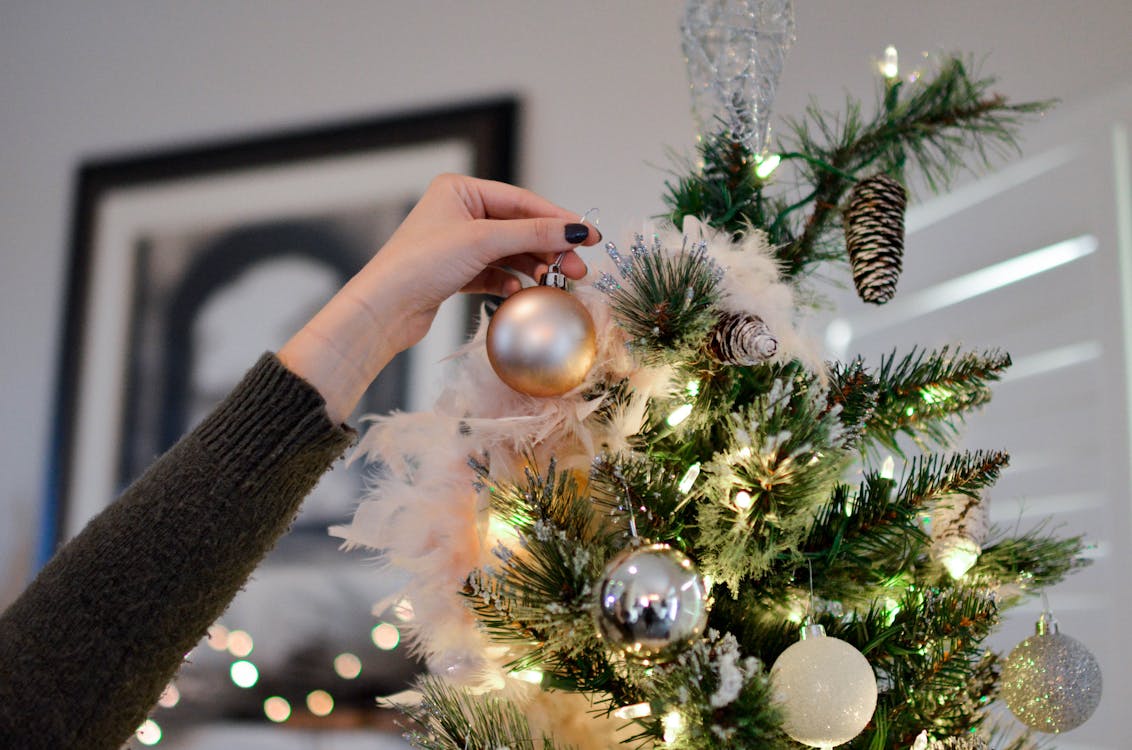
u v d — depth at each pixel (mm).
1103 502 1757
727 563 942
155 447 2367
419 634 1026
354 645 2057
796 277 1101
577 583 920
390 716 2014
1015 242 1974
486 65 2342
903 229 1061
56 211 2615
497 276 1091
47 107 2689
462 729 964
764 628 976
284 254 2373
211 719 2084
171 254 2451
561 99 2260
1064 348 1866
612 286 976
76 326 2471
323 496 2123
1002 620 1052
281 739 2057
